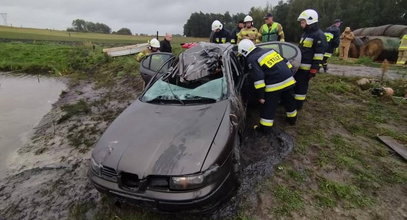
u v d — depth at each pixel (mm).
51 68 11594
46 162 3574
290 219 2348
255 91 3914
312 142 3666
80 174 3244
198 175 1958
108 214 2514
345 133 3969
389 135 3842
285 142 3660
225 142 2217
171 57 4434
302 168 3082
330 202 2531
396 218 2332
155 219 2391
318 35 3939
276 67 3443
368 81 6281
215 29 6734
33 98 7125
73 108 5840
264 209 2461
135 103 2998
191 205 1960
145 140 2223
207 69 3281
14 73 11219
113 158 2125
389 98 5367
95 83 8797
